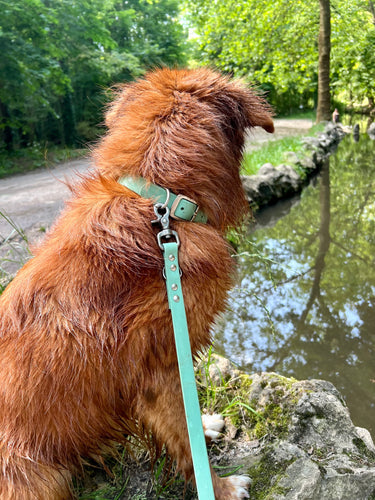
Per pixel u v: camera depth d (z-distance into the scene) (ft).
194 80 1.99
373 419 3.57
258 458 2.13
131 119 1.93
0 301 1.82
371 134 25.91
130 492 2.02
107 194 1.82
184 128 1.83
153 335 1.66
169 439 1.81
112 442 1.91
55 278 1.68
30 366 1.61
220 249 1.82
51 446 1.67
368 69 28.68
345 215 9.61
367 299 5.68
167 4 33.35
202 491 1.34
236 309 5.38
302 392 2.52
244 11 21.76
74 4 19.66
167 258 1.62
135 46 31.32
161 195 1.78
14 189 11.76
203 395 2.71
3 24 15.69
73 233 1.74
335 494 1.84
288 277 6.34
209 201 1.84
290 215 9.62
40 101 18.49
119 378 1.68
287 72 25.36
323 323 5.09
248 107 2.06
